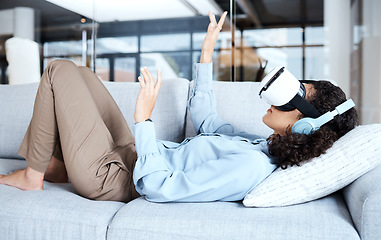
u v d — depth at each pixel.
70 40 4.47
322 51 4.07
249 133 1.75
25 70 4.55
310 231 0.99
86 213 1.16
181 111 1.89
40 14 4.51
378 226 0.96
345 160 1.13
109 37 4.40
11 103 2.12
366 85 4.04
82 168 1.33
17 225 1.18
